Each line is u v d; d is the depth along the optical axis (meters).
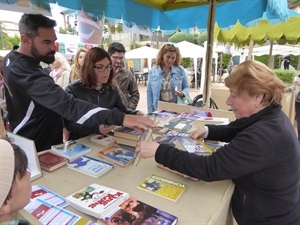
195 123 1.53
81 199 0.74
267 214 0.84
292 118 4.11
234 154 0.76
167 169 1.00
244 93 0.85
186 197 0.81
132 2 1.78
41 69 1.18
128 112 1.79
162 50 2.55
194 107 1.87
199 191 0.85
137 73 14.88
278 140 0.76
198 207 0.75
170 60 2.52
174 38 15.33
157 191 0.83
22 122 1.29
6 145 0.47
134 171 1.00
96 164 1.02
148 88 2.70
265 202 0.84
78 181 0.91
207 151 0.99
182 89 2.69
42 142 1.37
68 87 1.61
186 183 0.90
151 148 0.92
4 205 0.46
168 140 1.15
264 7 1.98
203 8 2.41
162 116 1.75
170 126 1.45
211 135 1.18
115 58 2.40
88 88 1.63
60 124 1.45
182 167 0.83
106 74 1.59
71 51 6.66
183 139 1.14
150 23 2.10
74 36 6.77
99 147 1.25
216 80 10.93
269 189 0.82
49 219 0.66
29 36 1.12
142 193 0.83
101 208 0.69
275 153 0.76
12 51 1.20
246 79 0.83
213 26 2.06
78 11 1.25
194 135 1.19
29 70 1.12
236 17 2.29
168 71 2.60
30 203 0.73
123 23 1.70
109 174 0.97
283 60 8.76
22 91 1.17
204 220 0.69
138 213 0.69
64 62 3.29
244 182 0.85
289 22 3.29
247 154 0.75
